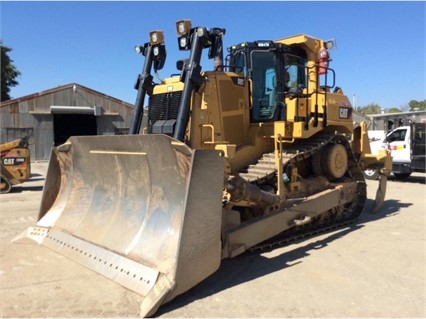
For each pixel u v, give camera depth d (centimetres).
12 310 409
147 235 493
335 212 783
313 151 716
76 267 524
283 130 661
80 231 582
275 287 473
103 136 545
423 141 1463
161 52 652
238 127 679
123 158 539
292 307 420
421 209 949
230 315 402
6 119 2638
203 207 445
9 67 4066
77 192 643
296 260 572
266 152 708
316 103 727
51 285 469
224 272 523
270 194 600
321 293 456
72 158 640
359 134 869
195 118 606
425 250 620
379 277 505
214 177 454
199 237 441
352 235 711
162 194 498
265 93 720
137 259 475
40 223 654
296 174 689
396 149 1490
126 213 541
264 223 585
